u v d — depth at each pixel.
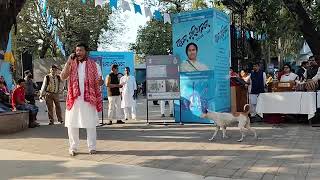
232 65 16.59
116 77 15.03
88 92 8.84
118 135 11.75
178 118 14.68
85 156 8.76
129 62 32.88
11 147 10.11
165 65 14.27
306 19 19.34
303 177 6.77
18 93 14.27
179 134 11.69
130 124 14.60
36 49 43.75
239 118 10.41
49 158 8.63
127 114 16.47
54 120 16.84
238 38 17.52
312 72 15.20
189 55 14.37
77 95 8.80
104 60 31.92
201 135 11.38
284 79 14.80
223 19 14.67
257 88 14.69
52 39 40.34
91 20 43.78
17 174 7.34
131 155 8.74
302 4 19.77
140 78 46.72
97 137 11.38
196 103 14.31
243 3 17.69
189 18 14.34
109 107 14.90
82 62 8.93
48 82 15.36
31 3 37.94
